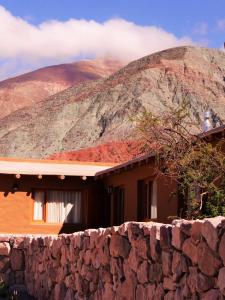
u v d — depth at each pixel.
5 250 16.16
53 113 109.50
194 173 12.87
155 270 7.19
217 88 112.81
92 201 22.56
